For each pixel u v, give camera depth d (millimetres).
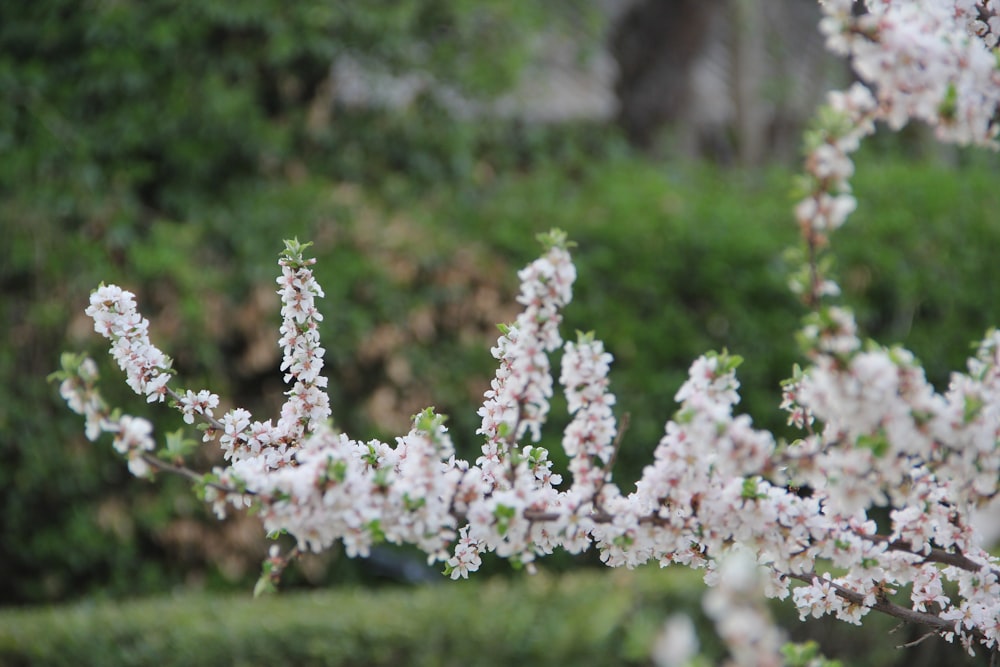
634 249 9766
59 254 9578
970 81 2434
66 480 9438
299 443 3188
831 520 2875
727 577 1838
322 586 9617
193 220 10289
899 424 2355
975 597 2939
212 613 7234
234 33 10820
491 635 6855
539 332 2785
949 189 10648
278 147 10633
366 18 10984
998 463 2457
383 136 11242
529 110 13008
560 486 9211
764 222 10250
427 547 2639
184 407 3154
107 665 7039
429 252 9789
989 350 2529
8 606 9633
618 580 7113
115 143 10336
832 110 2330
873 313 10141
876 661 6449
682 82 16078
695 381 2609
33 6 10375
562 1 13219
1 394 9359
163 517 9375
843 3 2426
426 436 2631
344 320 9617
